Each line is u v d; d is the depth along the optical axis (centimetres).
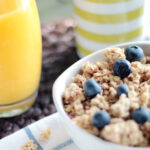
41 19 66
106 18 50
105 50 42
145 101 36
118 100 37
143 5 51
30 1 45
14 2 43
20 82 46
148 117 35
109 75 40
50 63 54
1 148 42
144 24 53
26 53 45
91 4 49
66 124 37
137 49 41
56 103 37
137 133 34
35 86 49
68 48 57
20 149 42
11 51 44
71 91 39
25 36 45
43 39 58
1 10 43
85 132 35
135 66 40
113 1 48
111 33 51
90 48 53
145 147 34
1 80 45
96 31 51
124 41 52
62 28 60
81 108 38
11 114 48
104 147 35
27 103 49
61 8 70
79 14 52
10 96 47
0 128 47
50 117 45
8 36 43
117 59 40
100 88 38
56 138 43
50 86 52
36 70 48
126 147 34
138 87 39
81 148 38
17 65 45
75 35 55
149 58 42
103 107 37
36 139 43
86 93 38
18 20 44
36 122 44
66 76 40
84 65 41
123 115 35
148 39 55
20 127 47
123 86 37
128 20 51
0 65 44
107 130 34
